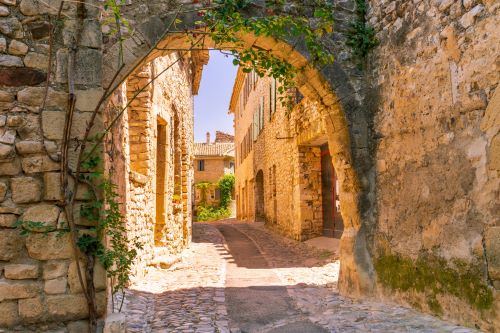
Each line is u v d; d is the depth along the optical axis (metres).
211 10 4.90
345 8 5.81
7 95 3.18
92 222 3.24
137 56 4.97
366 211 5.68
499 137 3.59
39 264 3.14
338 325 4.46
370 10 5.75
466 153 3.97
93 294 3.17
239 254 11.12
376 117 5.59
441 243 4.30
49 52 3.23
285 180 13.80
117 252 3.53
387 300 5.21
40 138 3.21
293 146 12.43
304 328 4.46
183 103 11.74
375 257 5.50
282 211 14.43
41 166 3.18
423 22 4.62
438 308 4.31
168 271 8.27
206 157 40.72
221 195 38.62
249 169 24.91
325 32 5.73
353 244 5.70
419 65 4.69
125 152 6.30
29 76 3.23
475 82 3.86
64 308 3.15
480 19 3.81
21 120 3.19
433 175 4.44
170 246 9.27
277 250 11.60
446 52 4.25
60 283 3.16
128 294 5.72
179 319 4.91
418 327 4.05
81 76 3.28
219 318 4.95
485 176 3.74
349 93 5.73
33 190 3.16
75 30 3.30
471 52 3.91
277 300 5.93
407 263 4.85
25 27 3.25
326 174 11.61
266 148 17.94
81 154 3.16
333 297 5.85
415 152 4.76
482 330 3.72
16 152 3.17
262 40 5.53
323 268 8.30
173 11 5.11
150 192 7.87
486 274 3.71
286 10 5.54
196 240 15.08
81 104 3.26
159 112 8.57
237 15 4.57
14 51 3.21
